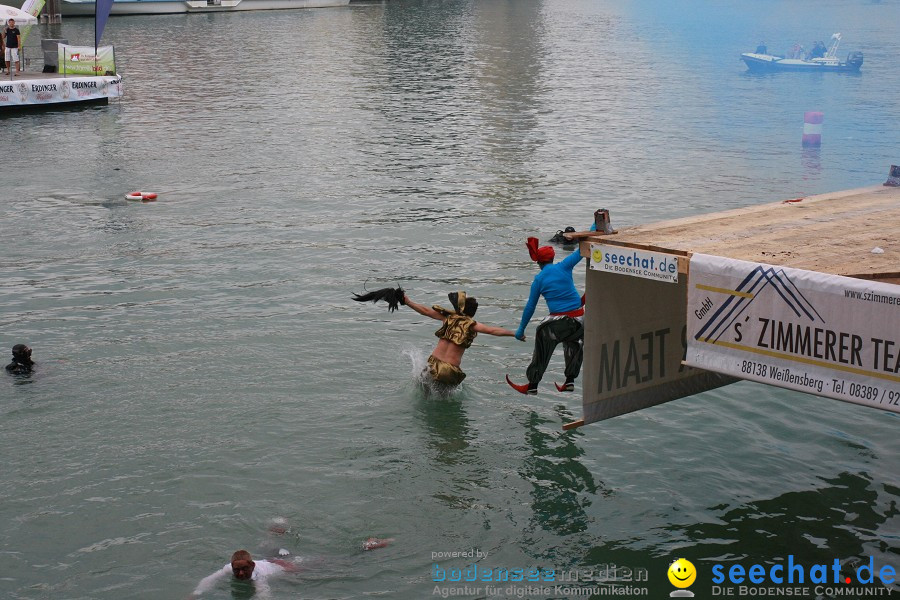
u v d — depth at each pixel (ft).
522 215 70.74
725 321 29.27
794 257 29.53
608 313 34.35
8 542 29.07
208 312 49.16
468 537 29.86
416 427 36.86
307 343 44.93
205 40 206.28
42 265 57.16
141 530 29.76
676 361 37.40
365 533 29.91
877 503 32.30
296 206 72.79
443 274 55.83
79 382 40.22
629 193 78.95
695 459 35.09
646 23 304.30
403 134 106.63
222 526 30.04
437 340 45.60
